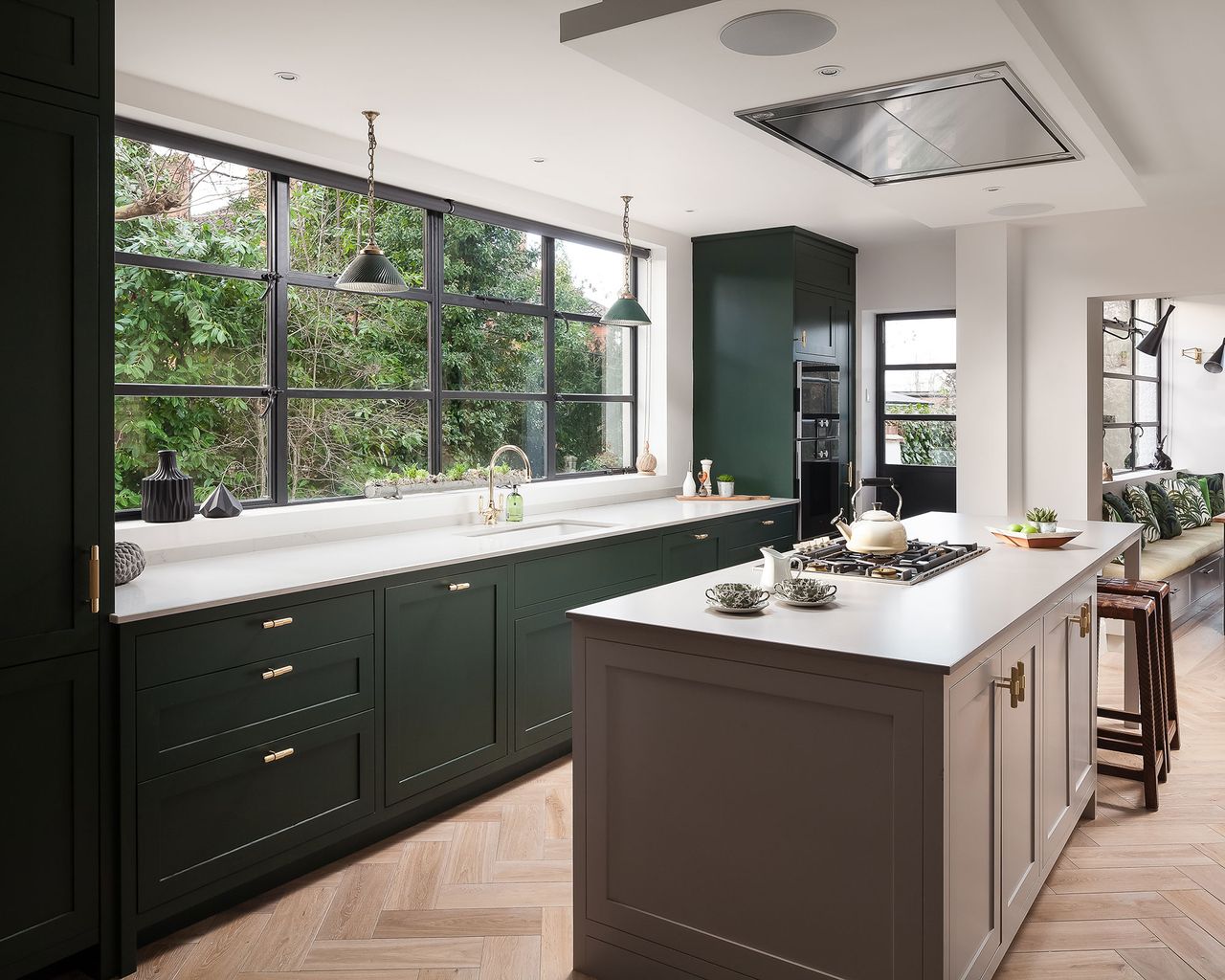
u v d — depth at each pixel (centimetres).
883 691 191
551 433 524
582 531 454
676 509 513
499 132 379
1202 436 833
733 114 305
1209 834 313
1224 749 394
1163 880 281
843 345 649
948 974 191
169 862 247
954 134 325
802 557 309
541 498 489
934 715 185
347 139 386
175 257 348
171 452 334
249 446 374
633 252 583
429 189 431
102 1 225
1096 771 330
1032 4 263
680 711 220
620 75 316
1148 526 652
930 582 278
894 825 191
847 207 521
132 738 236
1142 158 418
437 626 328
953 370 681
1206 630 598
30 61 212
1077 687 300
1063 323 550
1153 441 841
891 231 593
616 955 232
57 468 221
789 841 205
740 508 520
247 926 260
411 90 330
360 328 417
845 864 198
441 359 455
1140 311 812
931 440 692
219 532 341
